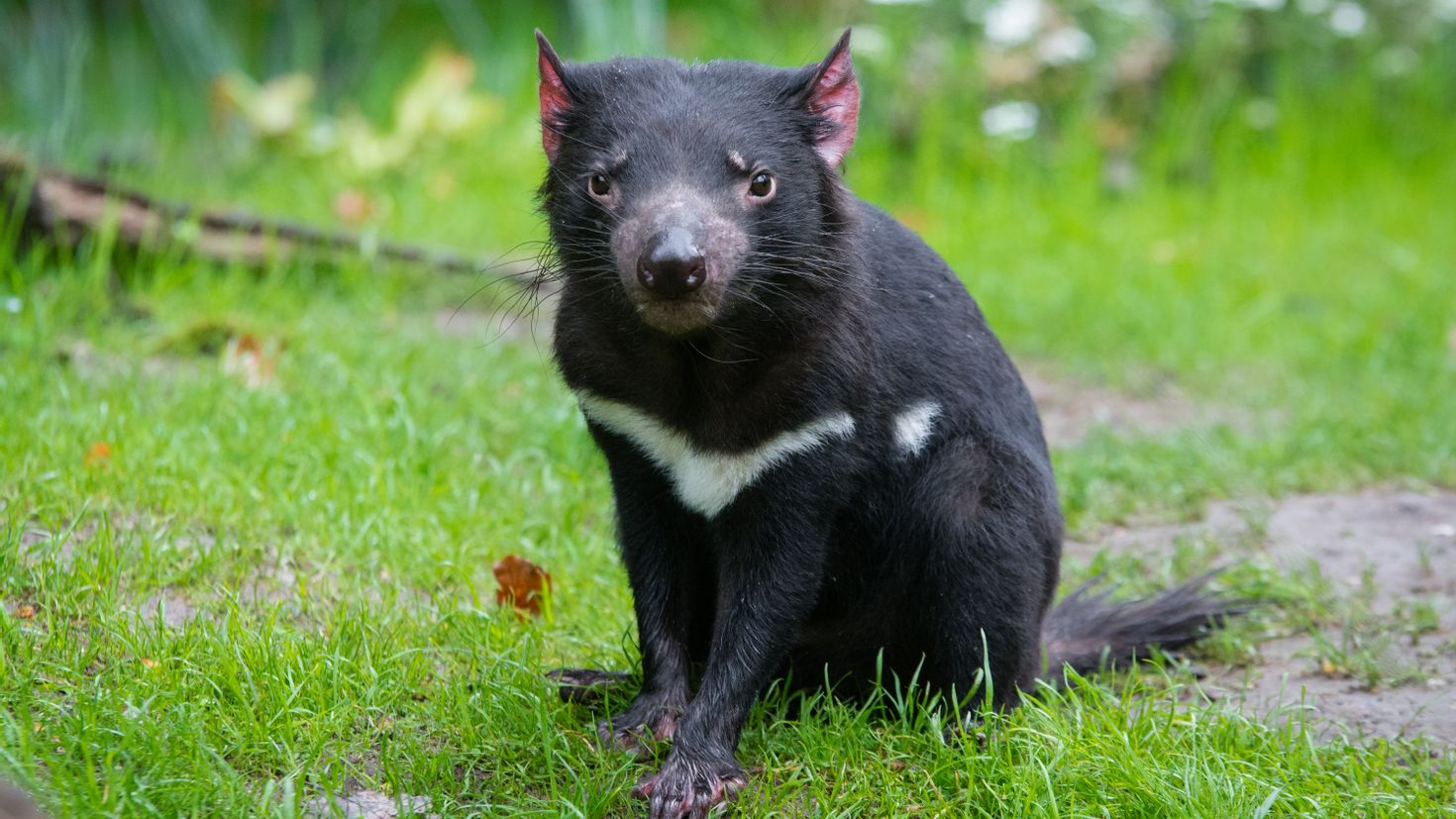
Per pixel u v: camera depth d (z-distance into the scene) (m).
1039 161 16.88
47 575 6.22
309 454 8.09
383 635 6.32
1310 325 13.00
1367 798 5.36
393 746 5.54
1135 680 6.56
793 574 5.77
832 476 5.74
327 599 6.77
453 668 6.19
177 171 14.72
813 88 5.84
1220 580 7.79
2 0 17.38
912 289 6.26
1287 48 18.28
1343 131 17.83
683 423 5.74
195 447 7.95
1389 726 6.30
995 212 15.54
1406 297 13.70
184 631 5.97
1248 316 13.21
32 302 9.74
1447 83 18.84
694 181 5.48
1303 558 8.18
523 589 6.99
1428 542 8.41
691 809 5.32
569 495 8.28
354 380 9.34
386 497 7.73
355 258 11.94
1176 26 18.11
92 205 10.94
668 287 5.16
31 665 5.57
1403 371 11.60
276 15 18.30
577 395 5.96
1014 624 6.12
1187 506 9.06
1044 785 5.41
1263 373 12.03
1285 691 6.70
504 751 5.61
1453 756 5.85
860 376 5.77
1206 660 7.16
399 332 10.88
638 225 5.30
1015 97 17.25
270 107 15.44
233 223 11.70
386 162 15.26
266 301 11.12
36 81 15.55
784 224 5.60
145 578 6.51
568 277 5.86
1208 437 9.93
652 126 5.61
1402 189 17.25
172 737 5.20
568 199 5.75
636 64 5.92
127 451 7.74
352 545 7.20
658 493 5.97
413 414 8.98
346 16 18.73
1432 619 7.27
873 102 16.91
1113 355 12.35
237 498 7.50
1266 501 9.12
